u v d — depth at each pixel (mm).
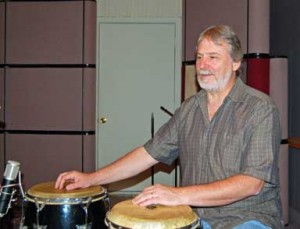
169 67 4871
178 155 1889
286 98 3488
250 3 3475
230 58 1632
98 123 4902
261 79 3436
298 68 3721
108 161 4910
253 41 3447
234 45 1631
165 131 1845
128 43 4863
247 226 1526
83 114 4266
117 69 4891
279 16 4160
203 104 1723
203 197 1422
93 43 4281
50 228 1485
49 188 1645
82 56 4242
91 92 4277
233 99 1630
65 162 4305
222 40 1613
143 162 1853
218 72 1620
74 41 4242
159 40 4855
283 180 3506
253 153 1521
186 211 1346
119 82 4891
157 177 4789
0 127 4090
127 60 4883
